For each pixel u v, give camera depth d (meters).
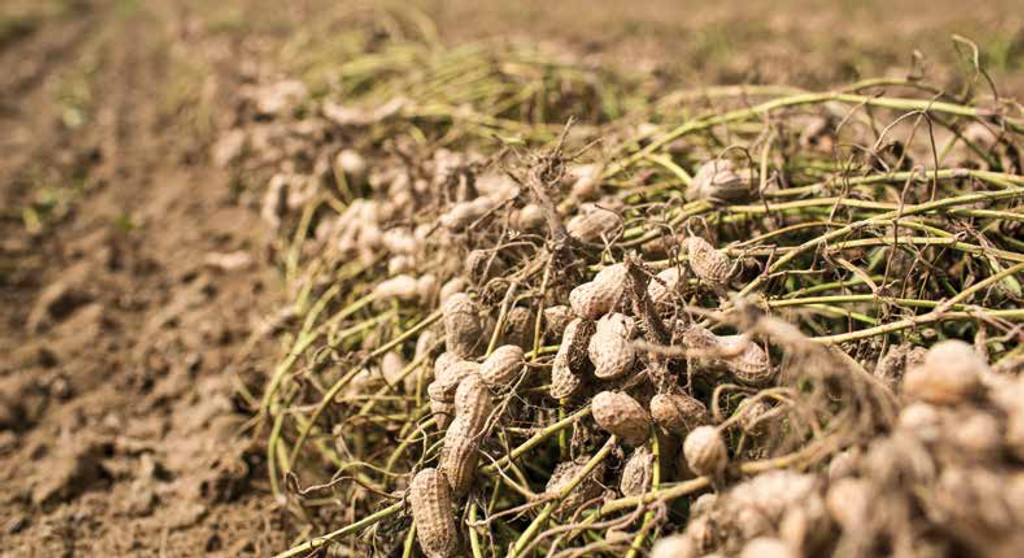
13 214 1.21
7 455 0.86
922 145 0.86
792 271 0.66
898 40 1.48
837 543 0.51
